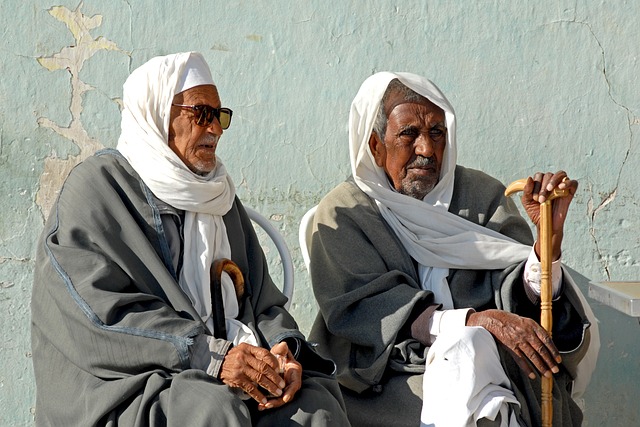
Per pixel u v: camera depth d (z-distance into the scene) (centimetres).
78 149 762
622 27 782
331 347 679
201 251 618
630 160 786
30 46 756
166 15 767
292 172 780
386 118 688
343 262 671
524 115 785
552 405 613
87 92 762
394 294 648
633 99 784
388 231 685
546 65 783
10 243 756
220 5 770
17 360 757
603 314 784
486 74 784
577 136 785
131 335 551
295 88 778
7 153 757
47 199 759
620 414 785
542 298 619
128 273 585
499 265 678
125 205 605
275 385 545
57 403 569
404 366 634
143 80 623
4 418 759
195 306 609
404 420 619
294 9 775
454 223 691
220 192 628
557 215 632
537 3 781
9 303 757
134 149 620
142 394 545
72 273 570
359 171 701
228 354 550
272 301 644
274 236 696
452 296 674
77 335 559
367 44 779
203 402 527
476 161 788
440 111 688
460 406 570
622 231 788
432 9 779
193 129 619
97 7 761
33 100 757
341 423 551
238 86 775
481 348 586
